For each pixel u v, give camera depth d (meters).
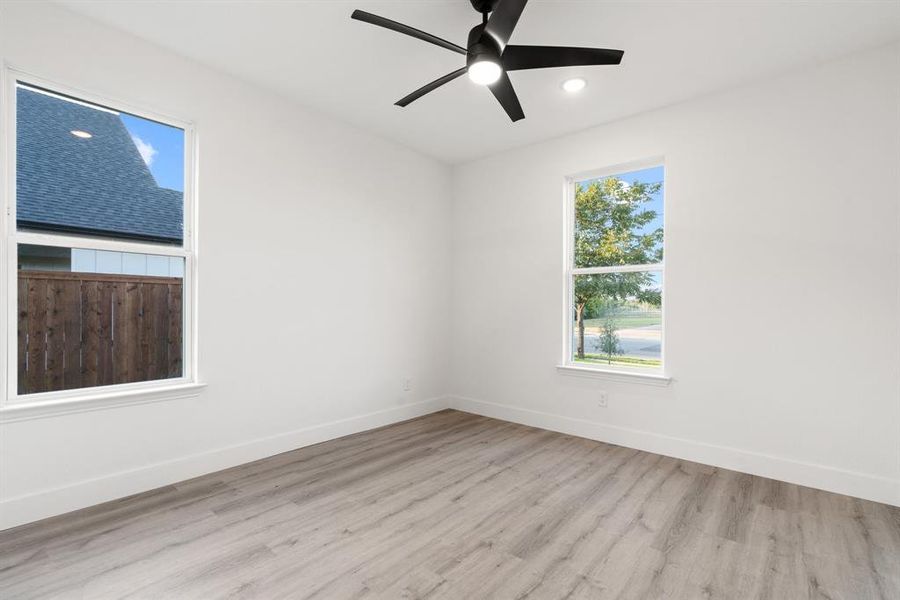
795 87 2.72
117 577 1.73
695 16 2.20
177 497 2.43
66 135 2.32
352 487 2.60
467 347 4.50
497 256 4.26
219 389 2.82
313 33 2.42
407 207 4.14
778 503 2.41
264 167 3.05
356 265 3.68
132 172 2.55
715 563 1.86
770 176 2.80
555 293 3.84
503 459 3.09
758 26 2.28
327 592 1.66
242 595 1.63
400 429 3.81
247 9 2.22
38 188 2.23
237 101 2.91
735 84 2.89
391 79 2.92
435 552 1.93
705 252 3.04
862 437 2.50
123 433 2.43
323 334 3.43
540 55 2.02
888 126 2.44
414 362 4.23
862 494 2.48
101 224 2.42
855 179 2.54
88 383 2.39
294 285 3.23
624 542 2.02
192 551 1.91
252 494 2.48
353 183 3.64
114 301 2.48
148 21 2.33
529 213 4.03
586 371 3.58
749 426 2.86
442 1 2.13
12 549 1.90
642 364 3.43
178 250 2.69
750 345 2.86
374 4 2.16
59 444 2.21
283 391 3.17
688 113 3.12
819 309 2.64
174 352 2.71
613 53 2.00
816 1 2.08
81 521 2.15
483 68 1.93
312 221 3.35
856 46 2.46
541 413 3.89
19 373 2.17
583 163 3.67
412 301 4.20
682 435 3.12
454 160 4.48
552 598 1.64
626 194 3.55
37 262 2.22
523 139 3.90
